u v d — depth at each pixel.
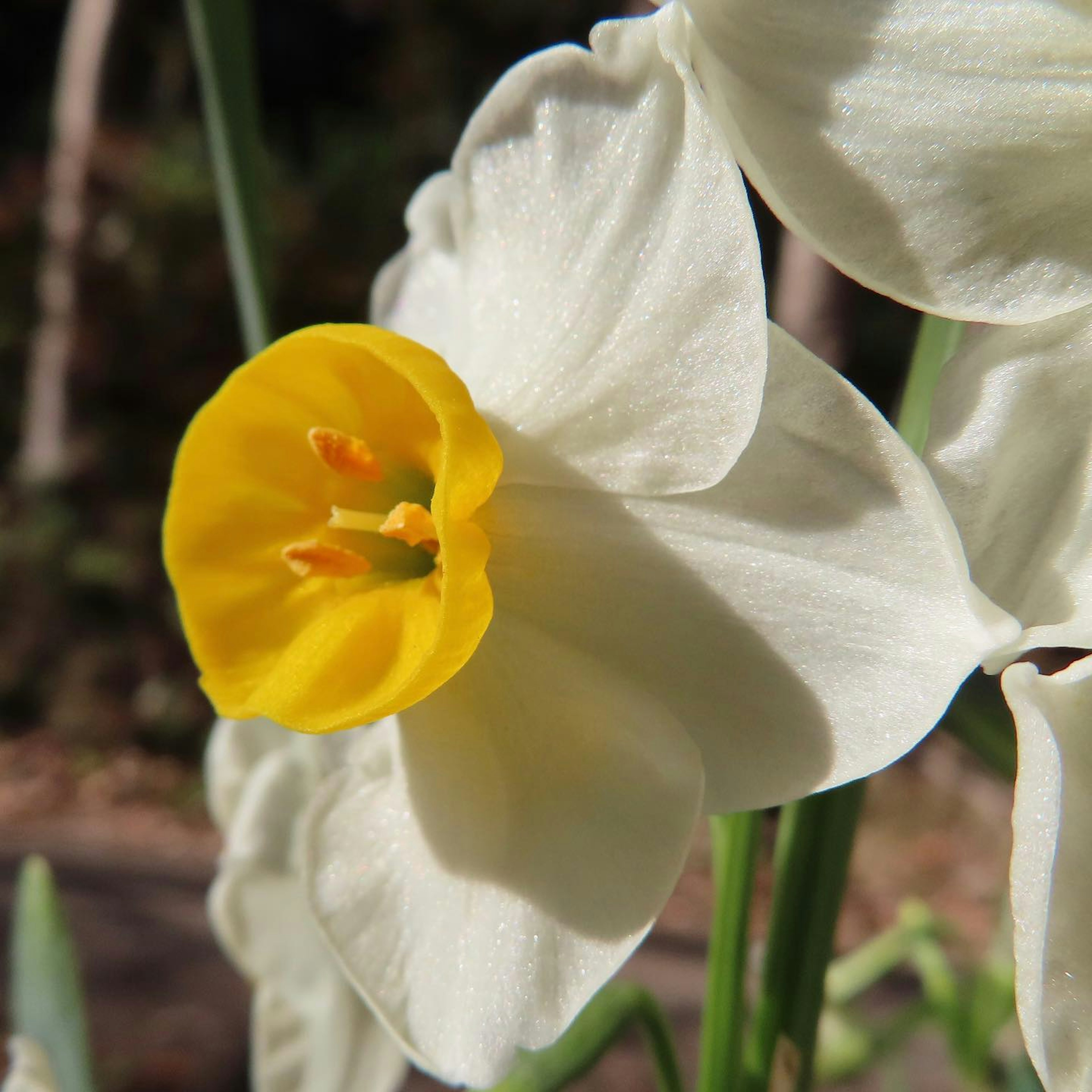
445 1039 0.15
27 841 0.78
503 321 0.15
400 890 0.15
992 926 0.59
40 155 1.29
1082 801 0.14
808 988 0.15
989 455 0.14
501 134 0.15
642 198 0.15
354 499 0.16
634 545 0.15
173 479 0.15
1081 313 0.14
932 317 0.15
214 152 0.16
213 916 0.17
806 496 0.14
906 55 0.14
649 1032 0.16
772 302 0.66
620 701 0.15
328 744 0.16
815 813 0.15
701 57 0.14
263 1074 0.17
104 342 1.04
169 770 0.92
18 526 0.99
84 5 1.05
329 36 1.36
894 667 0.14
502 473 0.15
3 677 0.95
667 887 0.15
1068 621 0.14
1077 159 0.14
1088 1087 0.14
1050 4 0.14
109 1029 0.56
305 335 0.15
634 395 0.15
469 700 0.15
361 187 1.13
